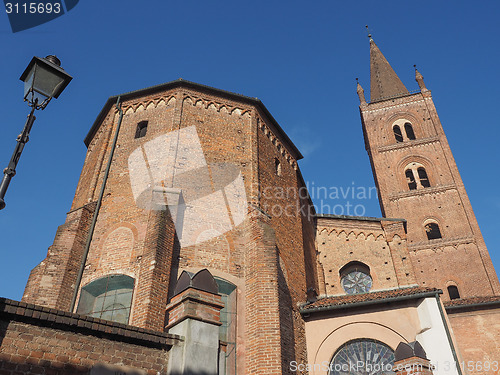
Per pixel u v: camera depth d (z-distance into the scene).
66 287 16.61
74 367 8.49
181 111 21.52
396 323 19.59
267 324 16.03
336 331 19.69
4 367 7.82
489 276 32.75
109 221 18.62
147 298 14.80
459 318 22.88
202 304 10.24
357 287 26.92
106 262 17.34
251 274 17.59
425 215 38.09
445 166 41.34
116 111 22.89
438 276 33.78
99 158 21.09
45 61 9.48
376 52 58.00
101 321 9.12
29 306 8.45
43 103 9.35
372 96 52.78
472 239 35.06
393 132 46.09
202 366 9.39
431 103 46.72
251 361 15.54
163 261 16.06
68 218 18.69
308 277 22.88
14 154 8.71
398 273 26.12
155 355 9.50
